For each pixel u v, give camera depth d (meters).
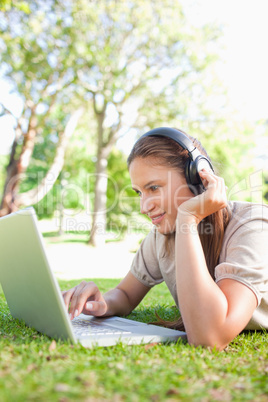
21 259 1.36
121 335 1.42
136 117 13.82
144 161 1.66
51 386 0.90
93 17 11.84
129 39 12.89
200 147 1.84
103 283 4.29
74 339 1.28
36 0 11.34
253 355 1.35
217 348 1.37
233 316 1.36
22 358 1.12
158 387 0.94
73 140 20.58
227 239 1.64
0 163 29.61
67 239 17.80
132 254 11.02
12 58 12.05
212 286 1.39
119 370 1.05
